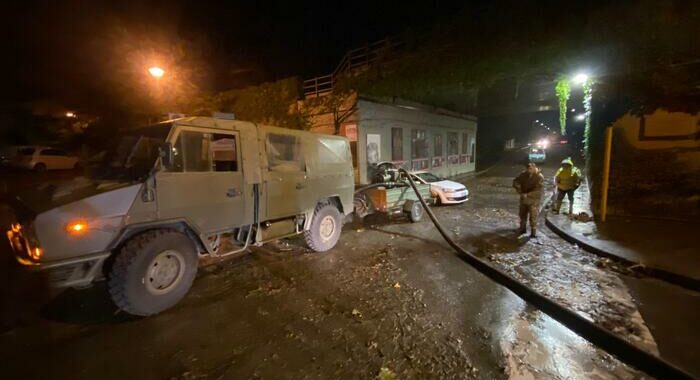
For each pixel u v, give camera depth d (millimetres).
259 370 2854
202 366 2914
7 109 17781
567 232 6793
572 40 8461
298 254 6031
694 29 6578
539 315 3766
